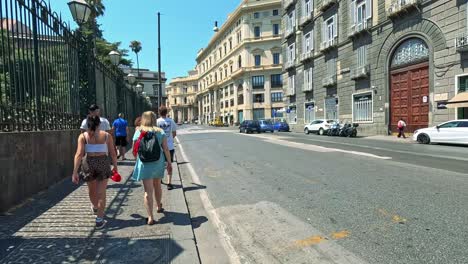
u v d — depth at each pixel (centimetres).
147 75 6322
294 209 616
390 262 395
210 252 454
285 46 4853
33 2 738
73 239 455
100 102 1330
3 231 480
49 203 629
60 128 880
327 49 3581
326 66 3684
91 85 1121
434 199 639
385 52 2758
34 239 453
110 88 1569
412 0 2384
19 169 625
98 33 3997
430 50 2312
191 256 407
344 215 568
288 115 4797
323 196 694
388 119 2770
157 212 586
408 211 573
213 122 8788
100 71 1351
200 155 1535
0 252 410
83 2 1038
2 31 623
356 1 3103
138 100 2808
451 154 1348
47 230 488
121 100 1864
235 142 2202
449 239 452
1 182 563
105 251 417
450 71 2161
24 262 383
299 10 4306
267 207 637
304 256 425
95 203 561
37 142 705
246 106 7331
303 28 4231
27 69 707
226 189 807
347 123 2944
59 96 879
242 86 7556
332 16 3516
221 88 9119
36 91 746
